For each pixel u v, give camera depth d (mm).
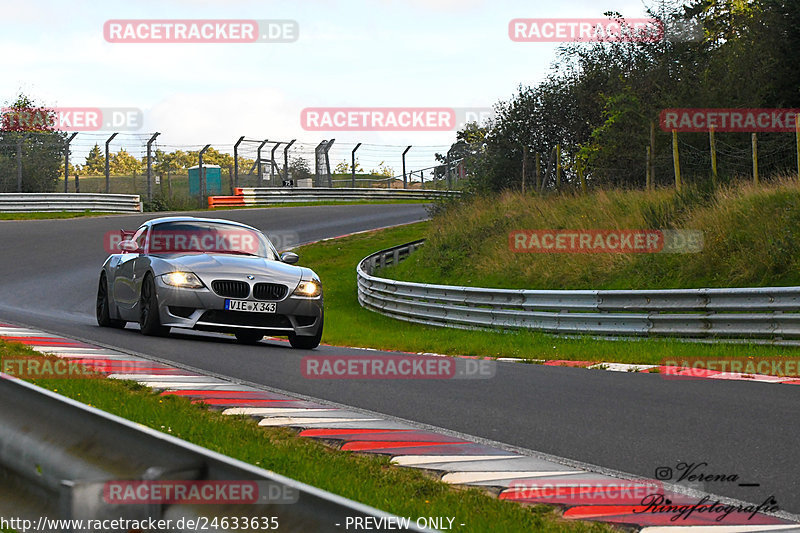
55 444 4637
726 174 29375
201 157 56094
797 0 32438
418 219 50469
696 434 8078
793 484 6398
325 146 61750
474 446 7383
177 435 7012
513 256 27875
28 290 26516
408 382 11195
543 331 20188
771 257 20703
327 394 9930
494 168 41062
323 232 45250
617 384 11422
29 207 47375
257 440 7062
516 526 5016
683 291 17766
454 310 22969
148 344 13180
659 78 36531
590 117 40375
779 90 32656
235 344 14586
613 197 28969
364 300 29281
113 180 78812
